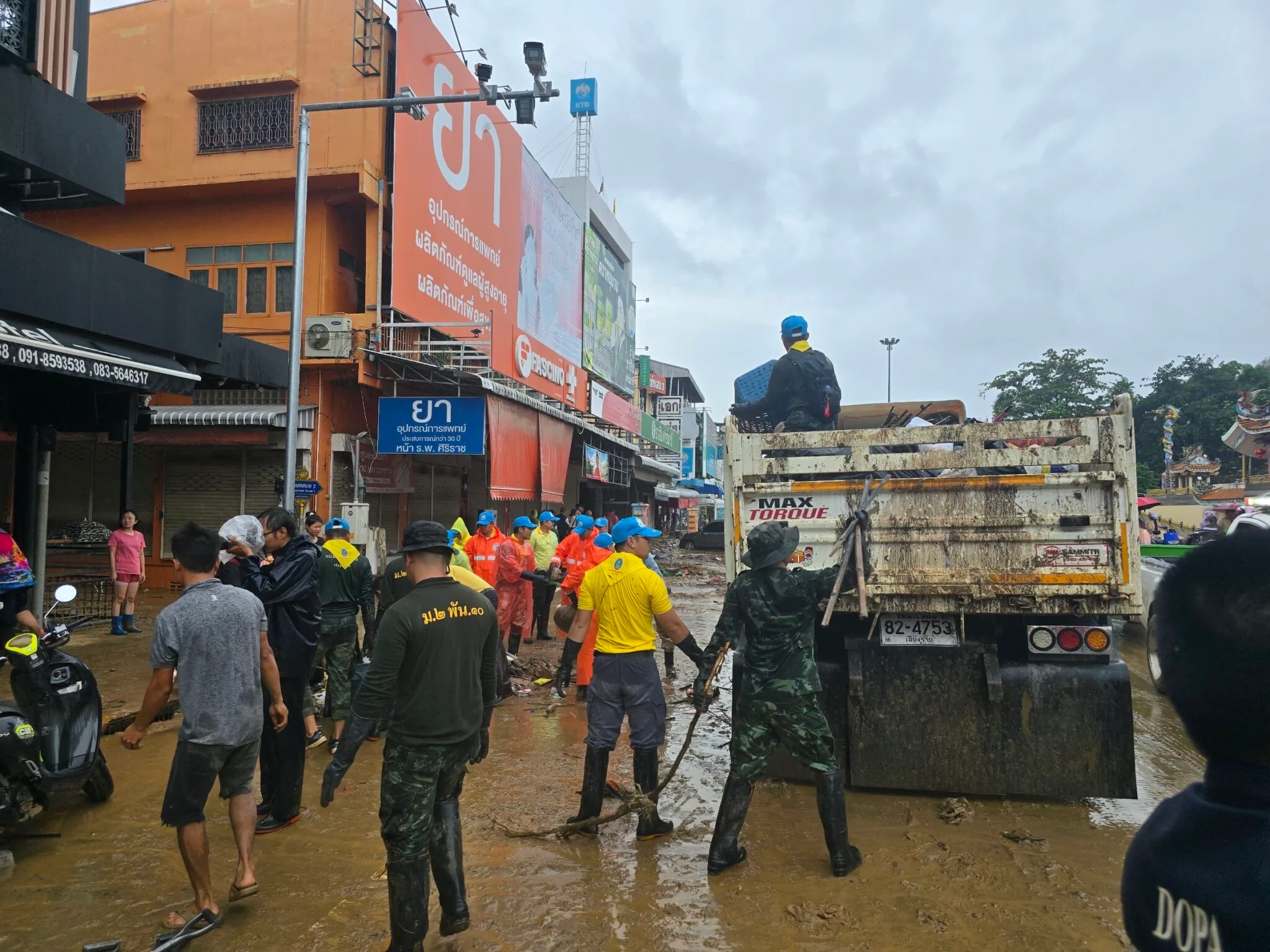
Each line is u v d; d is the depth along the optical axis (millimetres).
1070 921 3660
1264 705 1011
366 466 16766
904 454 5121
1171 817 1116
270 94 16109
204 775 3643
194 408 15797
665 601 4855
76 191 9773
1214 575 1073
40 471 9898
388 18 16203
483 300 20078
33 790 4562
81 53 9148
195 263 16609
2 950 3477
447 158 18016
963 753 5055
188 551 3748
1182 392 54188
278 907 3875
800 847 4559
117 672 8609
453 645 3465
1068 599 4824
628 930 3625
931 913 3740
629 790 4934
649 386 45781
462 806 5281
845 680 5293
